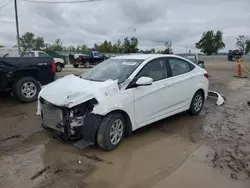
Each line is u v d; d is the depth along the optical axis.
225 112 6.49
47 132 4.92
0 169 3.50
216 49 75.00
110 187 3.09
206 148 4.21
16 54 25.31
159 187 3.09
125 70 4.64
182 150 4.14
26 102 7.48
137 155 3.94
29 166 3.59
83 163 3.67
